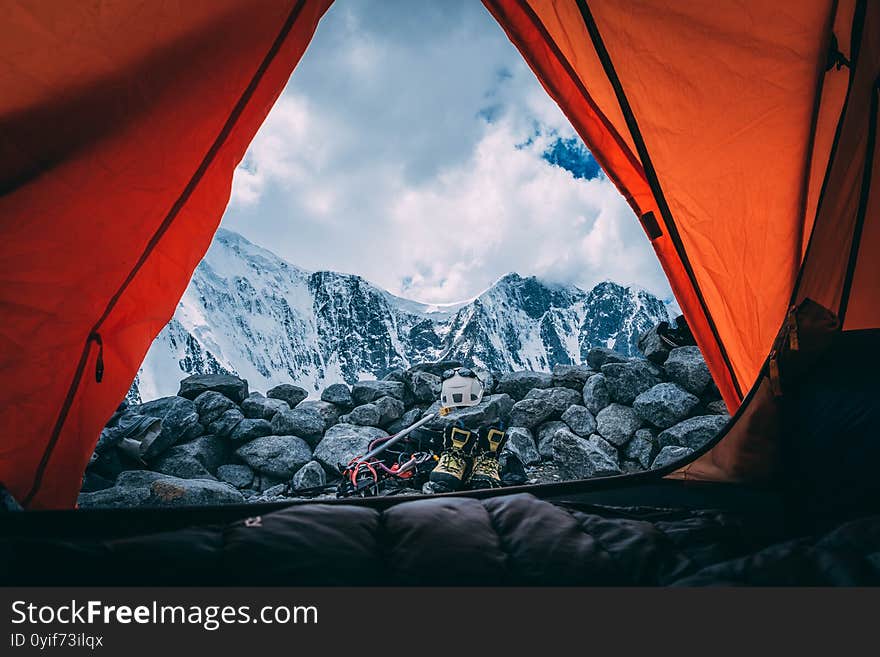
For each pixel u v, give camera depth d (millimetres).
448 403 3777
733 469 1887
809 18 2166
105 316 2084
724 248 2582
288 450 5527
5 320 1804
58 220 1822
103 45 1732
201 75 1958
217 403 5680
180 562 894
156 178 1983
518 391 6051
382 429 5992
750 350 2639
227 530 1011
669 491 1927
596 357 6094
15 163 1700
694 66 2375
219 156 2168
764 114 2371
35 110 1697
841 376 1692
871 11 1883
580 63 2750
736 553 1263
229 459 5656
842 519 1565
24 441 1947
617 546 1129
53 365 1961
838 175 1839
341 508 1143
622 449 5395
